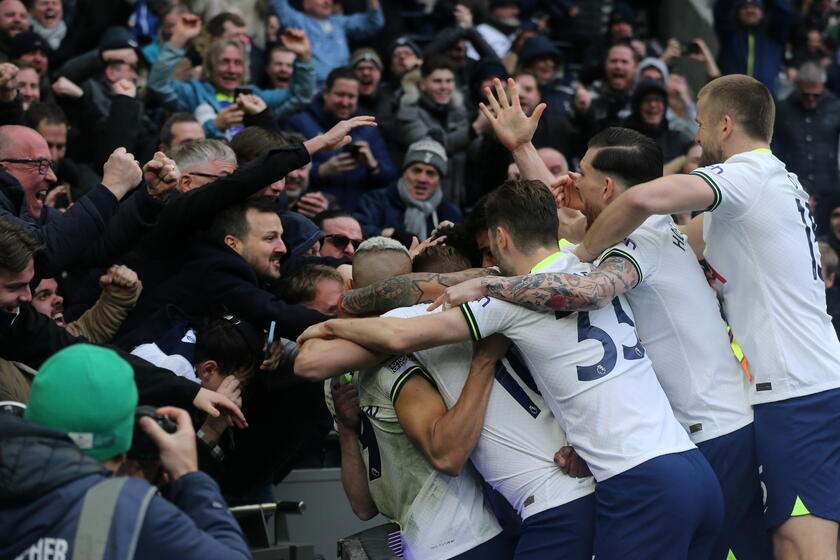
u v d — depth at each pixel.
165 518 2.44
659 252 3.41
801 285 3.50
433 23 10.12
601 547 3.14
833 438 3.46
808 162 8.80
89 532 2.39
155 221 4.01
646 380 3.26
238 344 3.76
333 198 6.55
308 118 7.11
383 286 3.42
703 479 3.18
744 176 3.44
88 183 5.98
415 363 3.36
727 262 3.55
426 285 3.41
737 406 3.48
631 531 3.10
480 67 7.88
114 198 3.97
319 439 4.64
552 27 10.64
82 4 8.16
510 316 3.19
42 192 4.31
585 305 3.15
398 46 8.42
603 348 3.21
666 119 7.99
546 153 6.78
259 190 4.04
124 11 8.22
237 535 2.59
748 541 3.56
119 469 2.68
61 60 7.74
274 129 5.65
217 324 3.80
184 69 6.88
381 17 9.02
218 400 3.50
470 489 3.37
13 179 3.92
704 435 3.45
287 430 4.03
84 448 2.49
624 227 3.28
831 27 11.35
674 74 8.87
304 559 3.66
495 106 4.12
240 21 7.43
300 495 4.58
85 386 2.47
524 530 3.26
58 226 3.85
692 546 3.23
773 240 3.47
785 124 8.84
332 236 5.36
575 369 3.19
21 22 7.19
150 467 2.76
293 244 4.72
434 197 6.50
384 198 6.55
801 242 3.51
